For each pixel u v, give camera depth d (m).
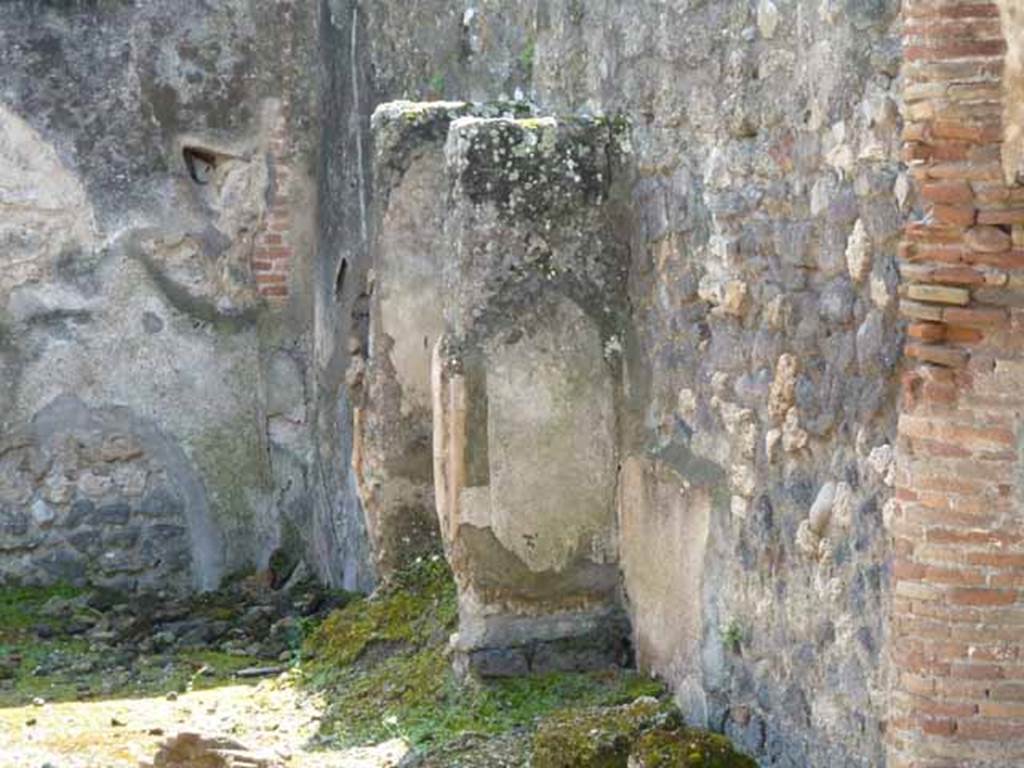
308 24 9.91
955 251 4.89
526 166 6.95
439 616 7.62
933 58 4.85
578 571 7.05
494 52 7.95
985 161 4.84
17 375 9.81
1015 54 4.76
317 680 7.62
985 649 4.92
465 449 6.98
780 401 5.82
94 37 9.76
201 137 9.88
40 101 9.73
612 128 6.97
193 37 9.85
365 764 6.53
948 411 4.92
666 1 6.55
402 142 7.85
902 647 5.02
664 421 6.70
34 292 9.80
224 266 9.95
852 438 5.43
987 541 4.91
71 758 6.86
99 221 9.83
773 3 5.84
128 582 9.94
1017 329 4.87
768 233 5.91
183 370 9.96
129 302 9.90
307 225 9.96
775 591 5.90
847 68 5.39
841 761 5.52
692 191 6.42
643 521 6.86
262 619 9.13
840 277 5.49
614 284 7.01
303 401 9.98
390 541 8.09
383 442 8.05
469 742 6.58
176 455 9.97
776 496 5.88
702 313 6.38
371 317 8.09
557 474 7.03
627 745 6.09
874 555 5.30
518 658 7.02
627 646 7.05
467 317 6.96
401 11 8.67
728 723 6.20
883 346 5.23
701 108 6.33
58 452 9.89
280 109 9.93
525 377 7.00
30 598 9.70
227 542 10.02
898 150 5.14
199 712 7.48
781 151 5.82
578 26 7.27
